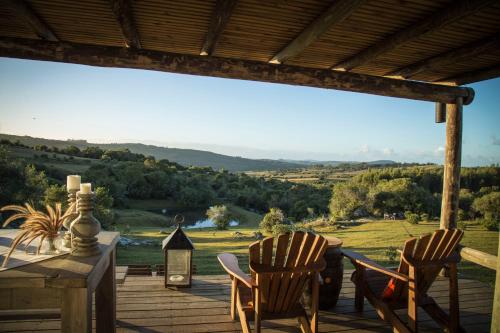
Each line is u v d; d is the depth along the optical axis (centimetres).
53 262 173
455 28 287
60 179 4100
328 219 3778
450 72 417
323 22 255
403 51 348
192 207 5612
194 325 282
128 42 318
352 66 374
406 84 410
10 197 2305
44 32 303
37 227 185
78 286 151
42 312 239
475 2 218
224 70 349
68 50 317
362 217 3834
